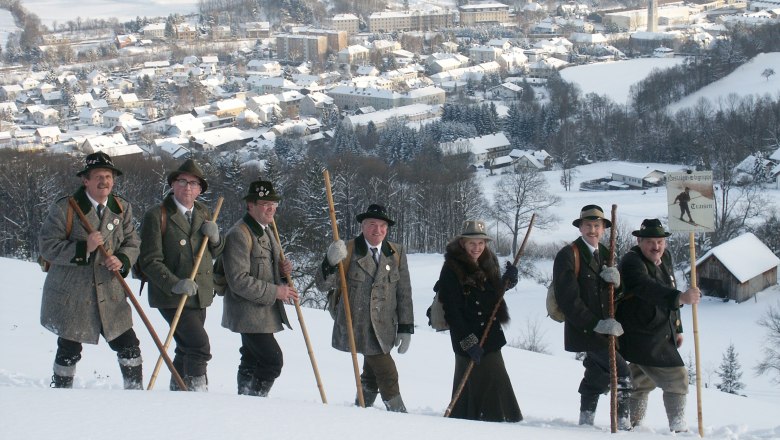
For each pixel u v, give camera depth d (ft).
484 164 365.40
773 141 338.95
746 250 143.64
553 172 343.46
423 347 62.44
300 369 47.01
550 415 39.50
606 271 27.86
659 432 29.40
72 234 26.66
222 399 23.22
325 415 22.59
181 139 444.96
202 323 29.43
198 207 29.63
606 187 295.89
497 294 28.94
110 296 27.37
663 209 236.22
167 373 40.65
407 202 208.64
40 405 21.20
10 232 170.50
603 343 29.07
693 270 30.53
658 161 353.10
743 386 92.99
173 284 28.04
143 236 28.60
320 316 70.18
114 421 20.25
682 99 464.65
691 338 120.26
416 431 22.16
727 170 258.57
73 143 432.25
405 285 30.60
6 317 56.08
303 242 117.60
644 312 29.19
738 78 478.18
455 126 399.44
